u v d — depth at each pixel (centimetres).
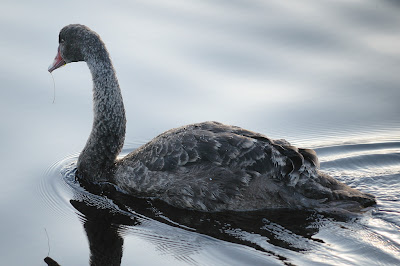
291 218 905
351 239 840
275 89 1384
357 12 1659
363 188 1044
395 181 1077
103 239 862
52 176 1063
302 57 1487
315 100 1355
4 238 856
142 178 976
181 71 1422
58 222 909
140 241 859
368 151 1209
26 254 816
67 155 1141
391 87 1391
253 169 916
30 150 1138
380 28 1591
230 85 1388
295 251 815
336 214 901
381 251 807
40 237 862
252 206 924
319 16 1641
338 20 1623
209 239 859
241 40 1535
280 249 821
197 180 930
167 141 969
